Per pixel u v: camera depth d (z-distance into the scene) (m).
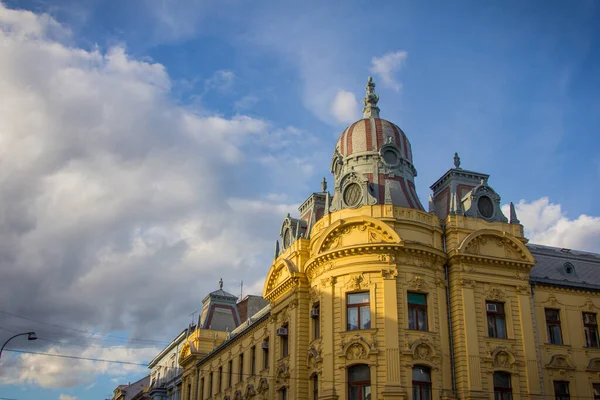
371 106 59.53
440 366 46.59
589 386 50.41
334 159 56.81
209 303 86.75
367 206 50.31
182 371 91.31
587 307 53.06
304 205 62.19
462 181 55.00
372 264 48.25
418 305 48.12
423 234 50.03
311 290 52.56
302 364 51.94
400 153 54.81
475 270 49.78
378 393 44.81
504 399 47.25
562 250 58.50
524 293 50.50
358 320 47.88
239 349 68.62
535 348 49.12
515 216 53.03
